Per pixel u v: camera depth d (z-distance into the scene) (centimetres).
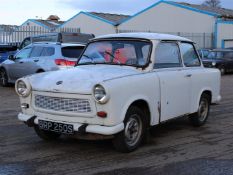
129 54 698
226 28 3812
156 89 671
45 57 1344
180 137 761
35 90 641
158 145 696
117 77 607
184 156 635
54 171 553
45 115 632
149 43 695
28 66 1396
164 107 697
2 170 555
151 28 4253
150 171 561
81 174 543
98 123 588
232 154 652
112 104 578
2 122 871
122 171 558
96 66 703
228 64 2539
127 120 620
